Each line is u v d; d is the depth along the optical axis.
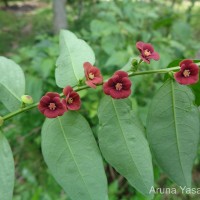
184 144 0.10
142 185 0.09
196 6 0.73
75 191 0.09
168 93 0.10
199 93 0.10
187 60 0.09
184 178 0.09
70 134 0.10
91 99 0.27
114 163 0.09
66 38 0.11
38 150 0.33
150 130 0.10
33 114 0.31
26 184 0.28
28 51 0.33
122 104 0.10
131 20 0.35
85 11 0.57
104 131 0.10
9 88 0.11
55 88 0.30
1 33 0.74
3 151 0.09
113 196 0.25
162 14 0.43
